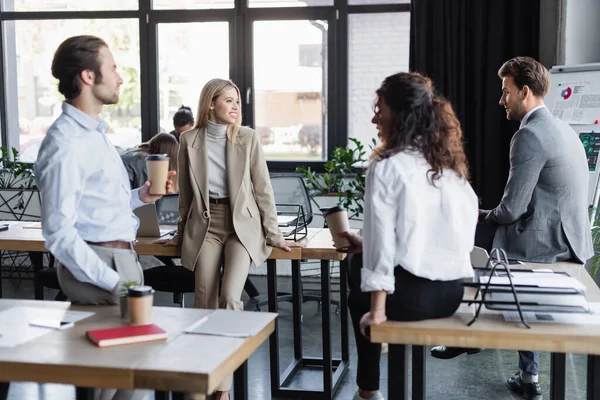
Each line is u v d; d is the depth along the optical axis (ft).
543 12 19.44
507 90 11.53
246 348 6.79
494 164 19.43
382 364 14.08
